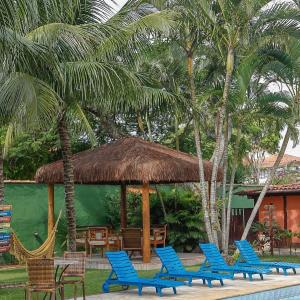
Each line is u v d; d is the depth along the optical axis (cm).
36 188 2159
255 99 1848
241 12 1712
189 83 1909
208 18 1716
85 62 1448
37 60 1308
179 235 2223
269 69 1805
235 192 2609
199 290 1335
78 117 1648
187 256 2097
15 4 852
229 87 1800
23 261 1392
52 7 956
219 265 1573
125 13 1661
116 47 1521
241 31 1734
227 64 1766
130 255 2030
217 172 1855
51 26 1307
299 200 2689
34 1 866
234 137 2873
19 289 1371
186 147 2950
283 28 1739
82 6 1616
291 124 1812
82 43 1374
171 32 1767
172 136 2888
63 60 1434
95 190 2364
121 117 2517
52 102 1249
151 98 1652
